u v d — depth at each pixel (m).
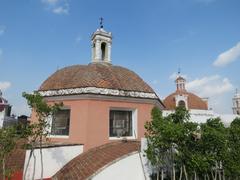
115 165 9.23
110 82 15.19
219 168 9.41
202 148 8.68
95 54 19.28
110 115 14.66
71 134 13.63
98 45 19.33
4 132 8.15
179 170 9.53
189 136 8.61
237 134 9.78
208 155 8.43
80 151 12.73
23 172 9.84
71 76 16.00
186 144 8.68
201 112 38.16
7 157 9.37
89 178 8.51
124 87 15.37
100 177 8.76
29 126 8.90
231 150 9.47
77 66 17.92
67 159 11.99
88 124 13.36
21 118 25.06
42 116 9.31
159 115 9.09
